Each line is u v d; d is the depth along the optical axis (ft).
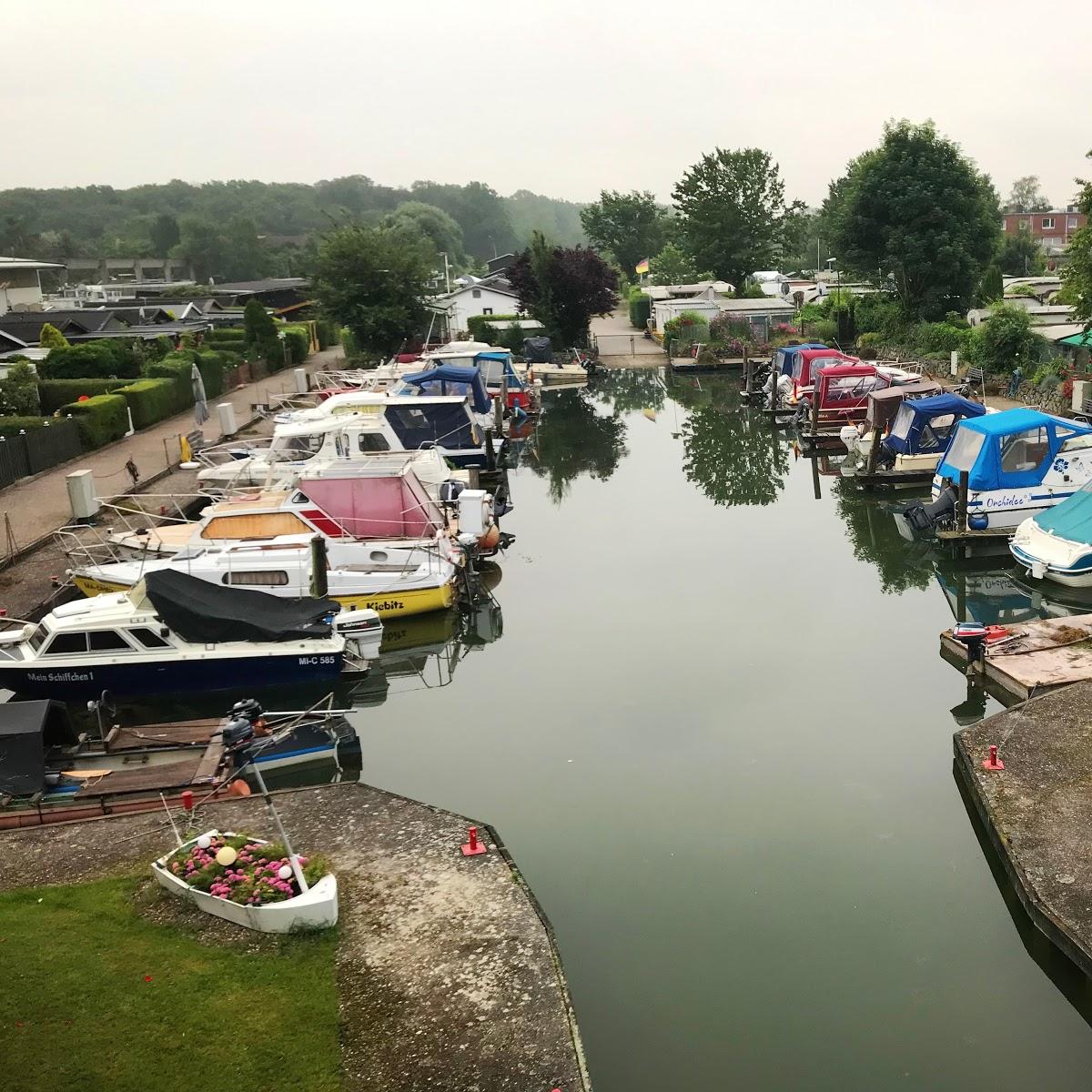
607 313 228.02
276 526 69.56
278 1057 27.68
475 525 79.71
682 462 125.39
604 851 41.93
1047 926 33.14
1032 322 152.35
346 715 55.88
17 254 544.21
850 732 51.60
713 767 48.57
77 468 107.65
